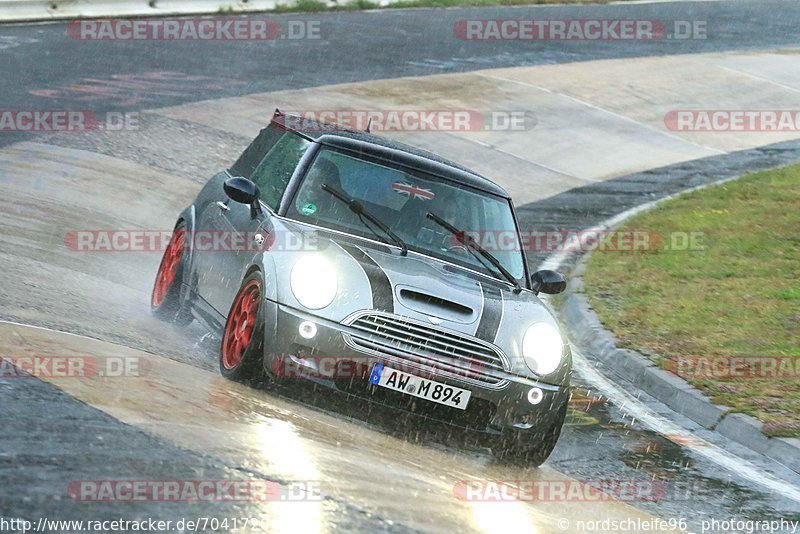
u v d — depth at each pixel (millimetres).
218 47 78812
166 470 15914
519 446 22328
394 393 21328
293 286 21797
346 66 78125
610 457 24797
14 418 17203
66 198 41969
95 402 18703
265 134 29562
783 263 45406
